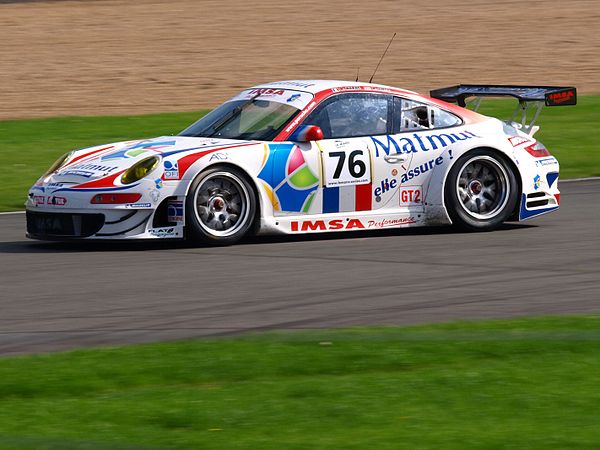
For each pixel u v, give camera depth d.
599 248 28.44
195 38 80.44
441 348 18.20
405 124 31.52
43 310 21.98
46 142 48.19
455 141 31.50
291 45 77.69
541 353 17.92
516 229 32.03
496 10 93.56
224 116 31.62
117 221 28.53
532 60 73.31
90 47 76.81
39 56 73.44
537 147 32.66
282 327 20.23
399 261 26.92
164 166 28.80
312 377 16.80
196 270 25.97
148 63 71.19
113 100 60.03
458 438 13.91
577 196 37.88
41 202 29.41
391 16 90.56
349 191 30.48
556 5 96.19
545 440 13.82
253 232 29.75
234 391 16.05
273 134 30.20
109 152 30.31
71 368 17.16
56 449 13.66
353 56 73.94
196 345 18.44
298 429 14.36
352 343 18.53
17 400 15.75
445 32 83.69
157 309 21.91
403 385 16.22
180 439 14.03
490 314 21.12
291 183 29.86
